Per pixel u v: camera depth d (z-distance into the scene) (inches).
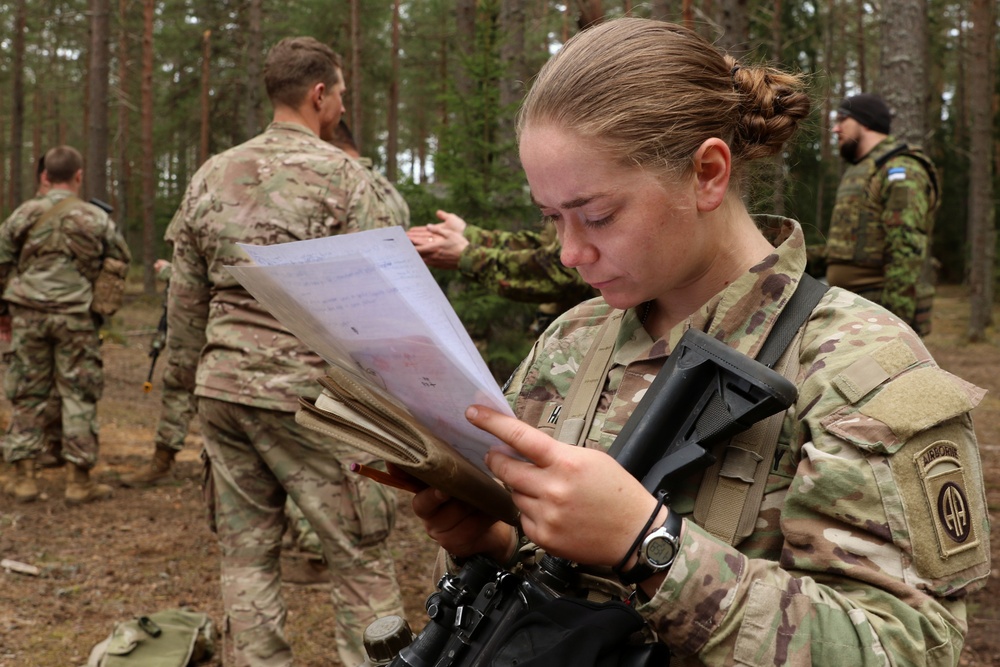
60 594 156.9
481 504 40.3
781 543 37.9
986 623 136.8
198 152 962.7
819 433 37.1
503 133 185.3
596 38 39.0
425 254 129.7
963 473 37.2
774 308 40.9
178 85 902.4
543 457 34.0
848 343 38.6
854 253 168.9
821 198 768.9
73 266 205.9
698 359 38.9
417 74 912.9
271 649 107.8
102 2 572.7
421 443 36.7
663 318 44.7
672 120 37.4
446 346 32.8
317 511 107.5
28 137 1489.9
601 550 34.4
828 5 968.3
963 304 868.6
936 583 35.3
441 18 863.7
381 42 814.5
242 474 109.8
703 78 38.9
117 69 1010.1
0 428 272.4
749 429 39.0
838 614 34.3
